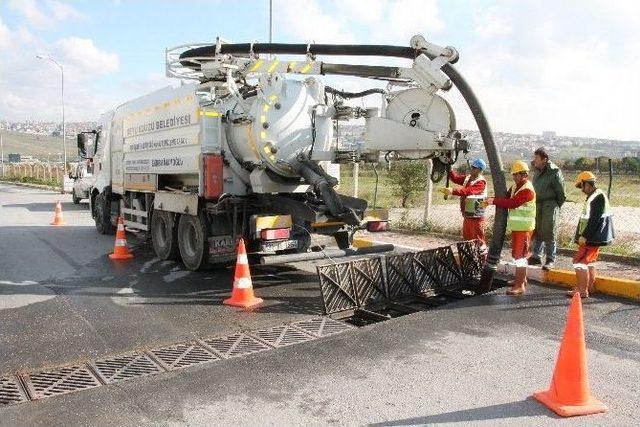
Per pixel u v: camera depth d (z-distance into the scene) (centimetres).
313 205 832
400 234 1302
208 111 834
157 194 983
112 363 500
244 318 646
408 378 461
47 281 841
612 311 671
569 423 384
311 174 810
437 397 425
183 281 841
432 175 781
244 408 405
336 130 863
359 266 702
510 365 492
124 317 650
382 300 724
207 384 449
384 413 398
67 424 381
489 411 402
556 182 833
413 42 737
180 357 514
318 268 656
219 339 567
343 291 677
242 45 863
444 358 508
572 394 403
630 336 579
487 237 1175
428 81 724
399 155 785
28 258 1034
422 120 753
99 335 582
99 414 396
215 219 874
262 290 788
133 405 411
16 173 5497
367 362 497
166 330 600
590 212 704
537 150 852
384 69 767
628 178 2080
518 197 720
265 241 781
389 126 764
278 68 843
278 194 870
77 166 2223
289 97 820
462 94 726
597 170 1619
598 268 904
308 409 404
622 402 419
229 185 854
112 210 1316
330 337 569
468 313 657
